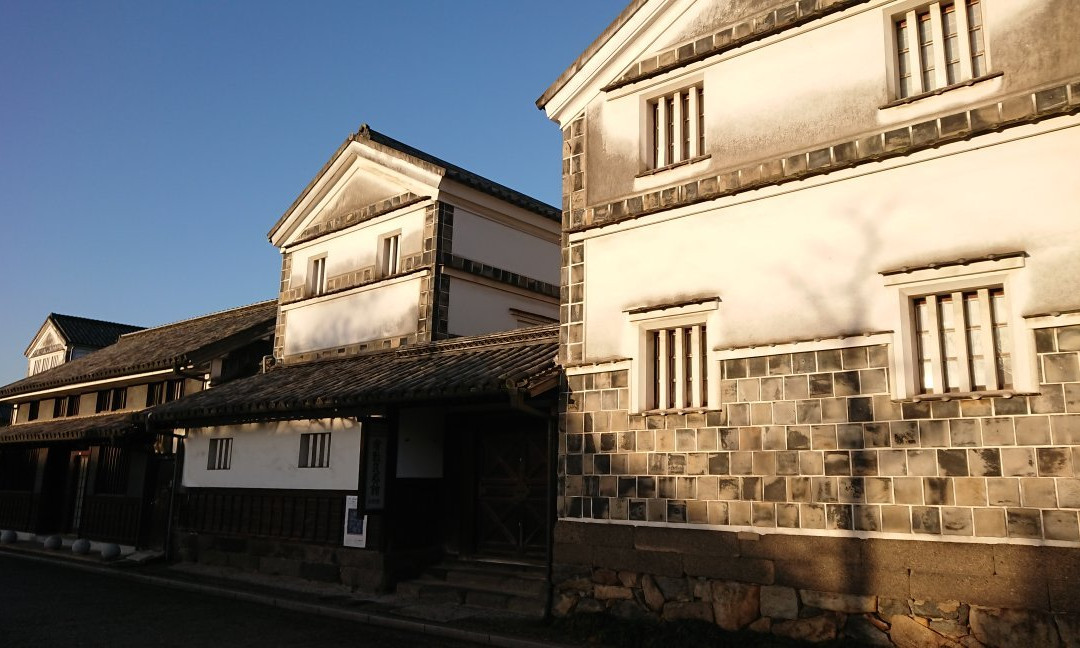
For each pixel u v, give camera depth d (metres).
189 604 11.99
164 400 19.81
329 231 17.16
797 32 9.38
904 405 7.84
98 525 19.55
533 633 9.52
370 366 14.33
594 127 11.32
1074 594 6.66
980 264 7.55
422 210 15.20
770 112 9.45
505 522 12.70
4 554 18.70
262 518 14.85
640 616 9.27
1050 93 7.46
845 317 8.39
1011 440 7.19
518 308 16.44
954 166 7.95
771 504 8.54
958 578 7.26
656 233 10.25
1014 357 7.32
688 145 10.49
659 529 9.36
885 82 8.58
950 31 8.48
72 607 11.64
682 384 9.71
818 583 8.05
